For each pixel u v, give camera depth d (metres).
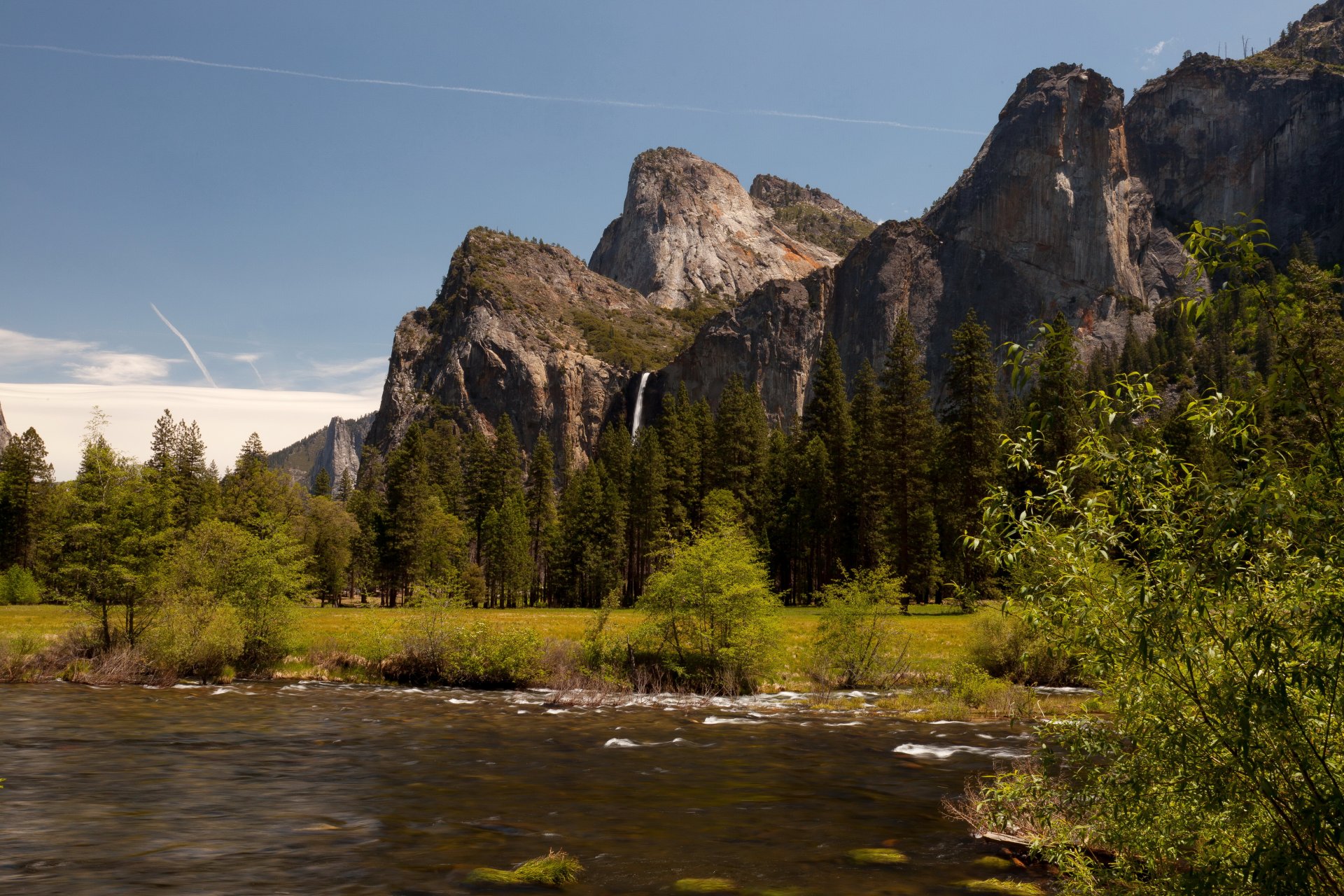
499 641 27.47
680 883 8.80
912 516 66.50
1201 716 5.41
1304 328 4.65
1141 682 5.55
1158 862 6.12
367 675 28.33
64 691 24.20
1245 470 4.86
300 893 8.38
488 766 15.09
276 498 97.06
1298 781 5.14
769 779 14.12
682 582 25.98
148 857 9.54
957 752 16.52
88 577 27.75
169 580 28.19
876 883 8.81
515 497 120.31
